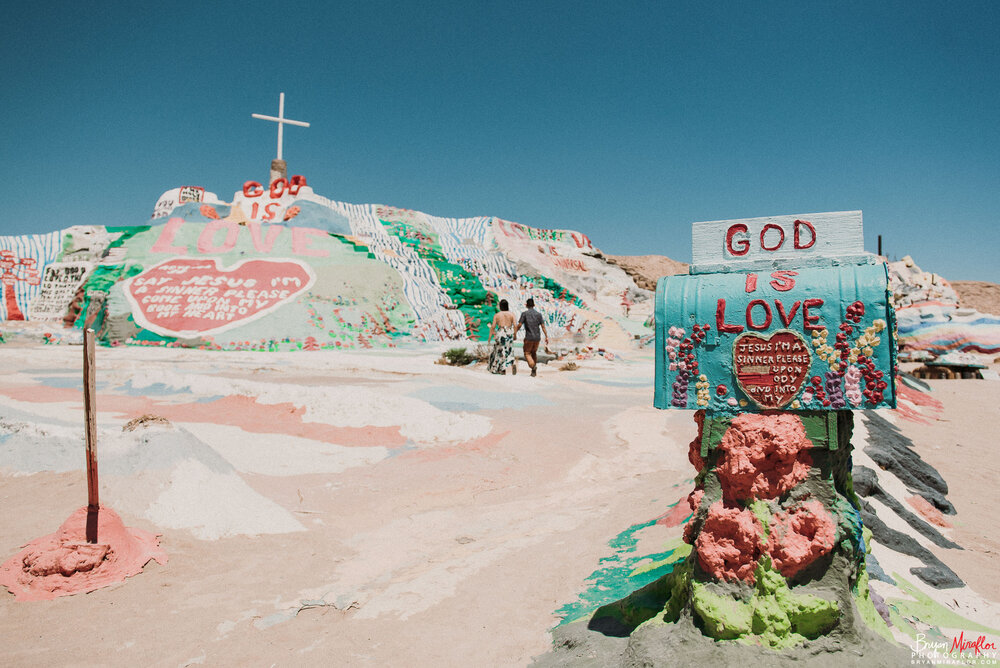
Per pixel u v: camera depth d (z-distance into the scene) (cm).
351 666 336
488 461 797
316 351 2345
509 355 1552
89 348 450
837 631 282
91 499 453
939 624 328
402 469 755
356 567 484
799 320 309
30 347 2344
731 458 306
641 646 302
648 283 4838
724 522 302
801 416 305
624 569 438
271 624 387
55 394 1144
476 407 1061
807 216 332
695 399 327
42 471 581
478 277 3716
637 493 666
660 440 895
